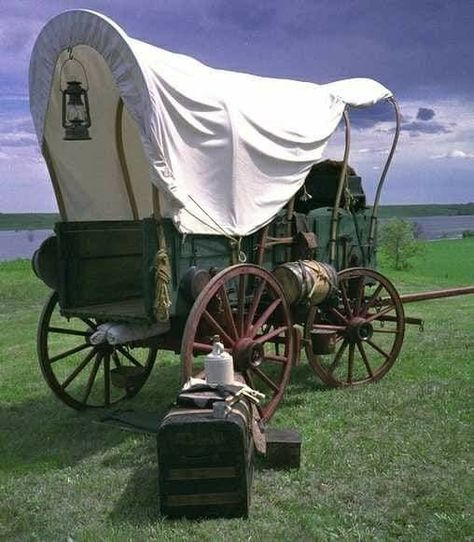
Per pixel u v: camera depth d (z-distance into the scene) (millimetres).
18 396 6680
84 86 5395
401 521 3768
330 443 4922
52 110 5305
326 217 6520
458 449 4754
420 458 4609
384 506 3947
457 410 5637
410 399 5961
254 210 5406
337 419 5496
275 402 5453
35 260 5340
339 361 6926
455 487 4141
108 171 5922
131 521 3848
